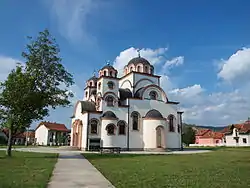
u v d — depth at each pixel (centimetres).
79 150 4394
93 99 5022
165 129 4672
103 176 1338
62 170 1566
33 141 10106
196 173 1434
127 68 5519
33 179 1173
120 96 4869
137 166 1791
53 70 2838
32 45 2814
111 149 3703
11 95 2508
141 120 4681
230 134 7588
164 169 1614
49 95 2795
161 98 4962
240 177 1295
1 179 1146
